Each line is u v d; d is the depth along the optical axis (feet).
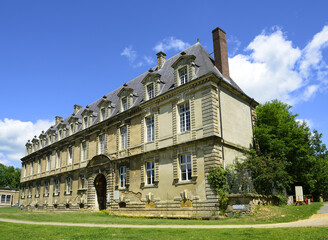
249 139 92.89
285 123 103.19
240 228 46.06
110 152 110.83
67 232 46.60
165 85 96.12
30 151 199.11
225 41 95.96
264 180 80.64
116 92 135.44
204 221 63.31
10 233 46.83
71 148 140.46
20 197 184.96
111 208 101.55
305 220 56.85
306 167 110.22
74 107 170.81
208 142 75.46
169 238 37.96
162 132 89.56
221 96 82.84
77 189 125.70
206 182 73.46
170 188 82.38
